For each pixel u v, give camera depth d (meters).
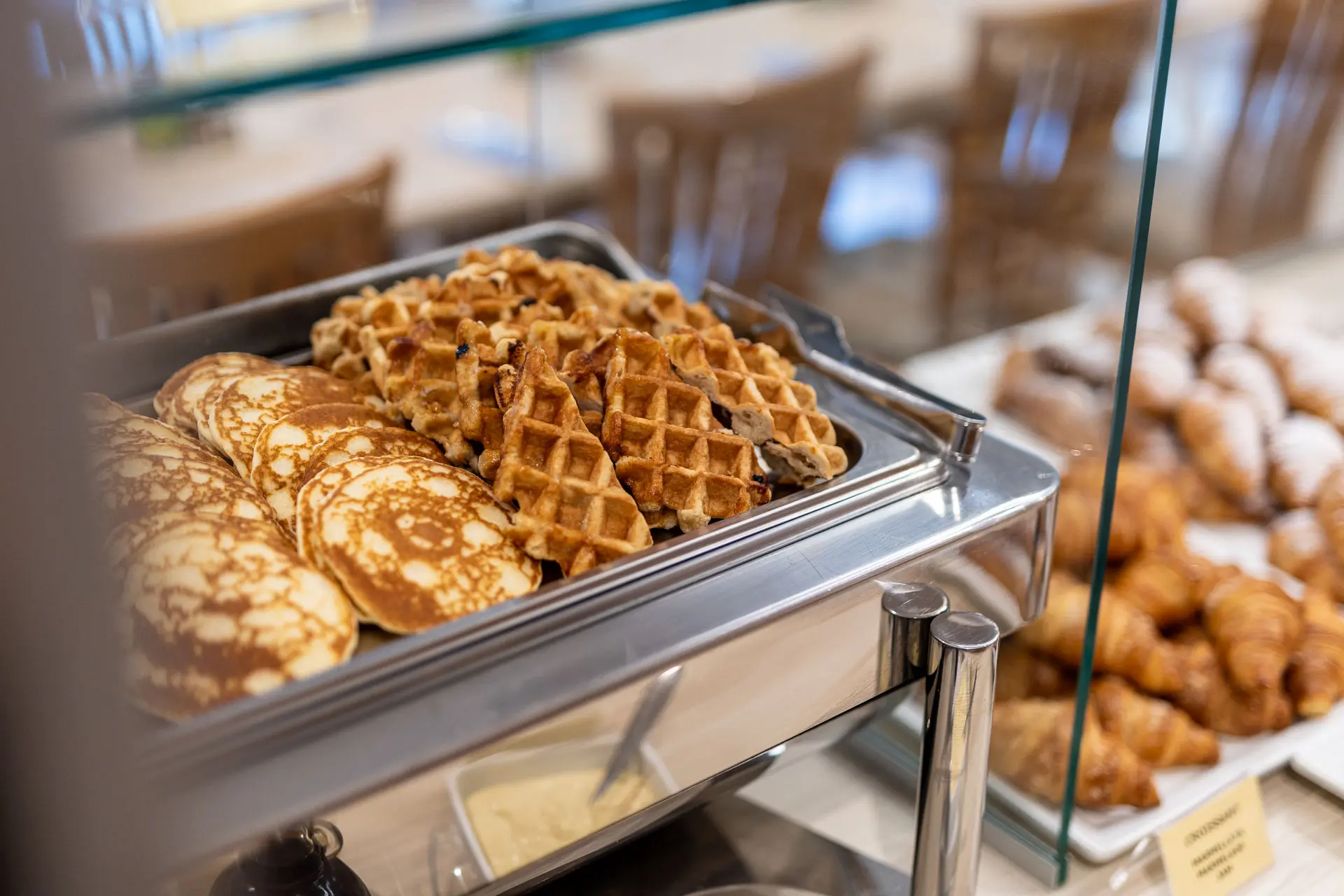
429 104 1.23
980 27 1.23
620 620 0.69
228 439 0.79
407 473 0.74
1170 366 1.28
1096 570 0.85
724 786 0.77
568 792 0.67
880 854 0.90
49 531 0.39
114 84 0.68
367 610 0.69
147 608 0.65
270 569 0.68
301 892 0.62
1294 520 1.19
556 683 0.66
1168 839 0.94
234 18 0.75
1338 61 1.46
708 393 0.81
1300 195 1.55
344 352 0.88
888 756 0.96
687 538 0.72
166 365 0.87
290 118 1.09
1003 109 1.21
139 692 0.63
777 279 1.44
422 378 0.80
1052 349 1.09
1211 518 1.24
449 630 0.66
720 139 1.34
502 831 0.66
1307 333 1.34
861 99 1.35
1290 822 1.00
